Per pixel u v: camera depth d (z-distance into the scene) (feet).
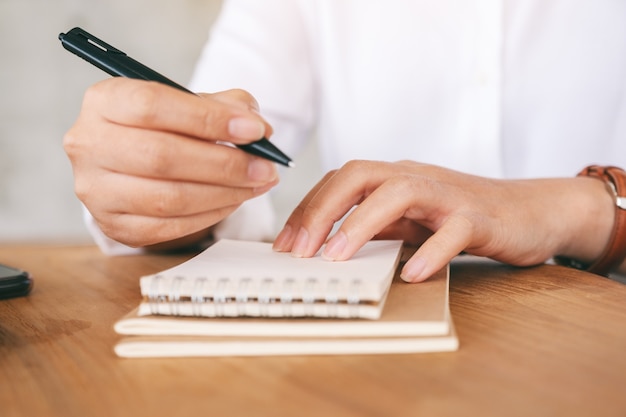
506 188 2.35
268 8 3.89
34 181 7.52
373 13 3.95
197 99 1.60
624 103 3.91
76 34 1.81
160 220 1.80
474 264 2.44
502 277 2.21
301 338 1.47
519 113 3.93
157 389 1.31
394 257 1.85
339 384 1.30
